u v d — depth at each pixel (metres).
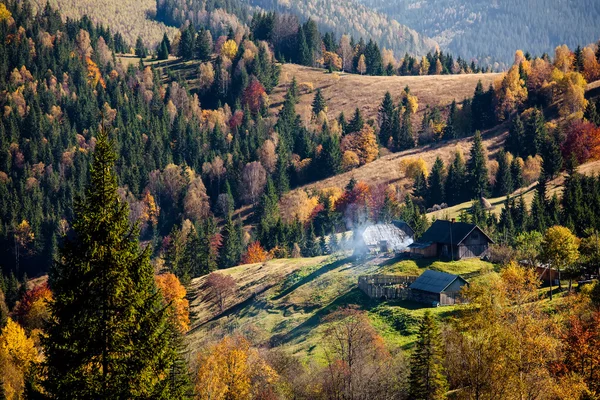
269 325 111.19
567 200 150.00
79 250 29.75
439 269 113.75
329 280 122.19
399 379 66.50
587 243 101.00
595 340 54.09
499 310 55.97
